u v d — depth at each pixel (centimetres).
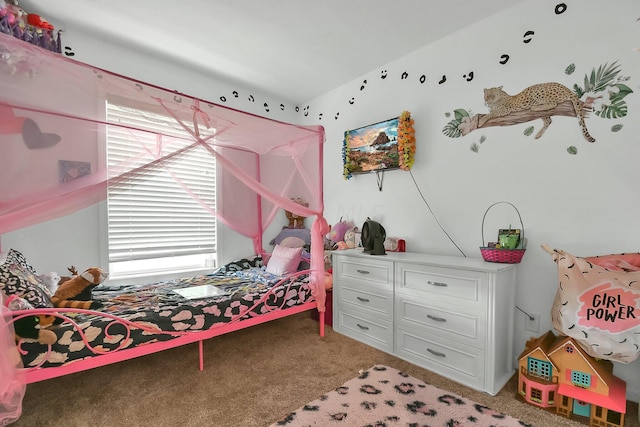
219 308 229
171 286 285
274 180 307
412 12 236
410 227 297
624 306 157
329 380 207
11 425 163
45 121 163
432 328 222
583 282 169
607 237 191
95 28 258
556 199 210
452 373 211
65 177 172
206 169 344
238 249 376
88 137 183
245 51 292
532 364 185
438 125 275
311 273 288
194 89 332
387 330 251
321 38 270
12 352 147
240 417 170
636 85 182
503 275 203
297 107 429
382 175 322
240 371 219
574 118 203
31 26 209
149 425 164
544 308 215
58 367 167
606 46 191
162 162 225
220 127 222
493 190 241
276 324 313
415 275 233
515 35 228
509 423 162
